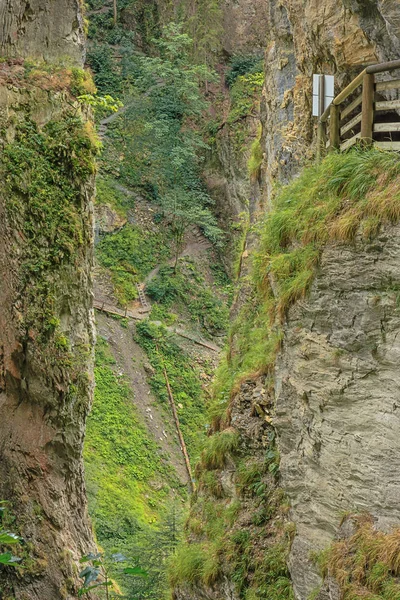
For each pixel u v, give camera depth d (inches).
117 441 929.5
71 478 470.9
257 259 346.3
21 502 432.1
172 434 997.8
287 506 318.7
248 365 433.4
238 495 354.9
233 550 330.6
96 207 1321.4
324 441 261.7
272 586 302.7
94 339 494.6
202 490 396.8
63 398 450.0
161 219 1392.7
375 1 316.2
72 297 462.3
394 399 232.4
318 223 267.3
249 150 1403.8
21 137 444.5
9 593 414.3
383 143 271.7
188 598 355.6
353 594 219.6
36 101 454.3
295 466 285.0
